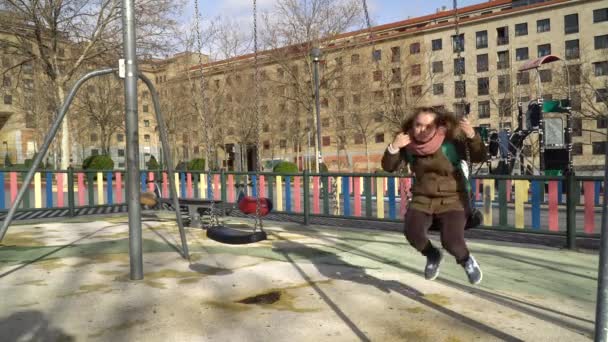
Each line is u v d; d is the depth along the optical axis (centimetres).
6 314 392
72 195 1116
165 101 3969
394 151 390
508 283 487
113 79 3744
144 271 546
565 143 1558
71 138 4128
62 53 2625
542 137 1579
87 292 458
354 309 402
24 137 6331
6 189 1802
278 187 1095
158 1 2462
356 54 3294
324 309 402
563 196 1409
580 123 4488
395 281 496
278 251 670
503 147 1666
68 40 2519
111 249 691
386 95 3369
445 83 4944
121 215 1137
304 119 4388
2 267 570
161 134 617
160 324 367
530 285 479
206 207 899
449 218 378
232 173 1123
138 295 447
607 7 5053
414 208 388
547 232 709
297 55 3102
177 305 415
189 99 3859
